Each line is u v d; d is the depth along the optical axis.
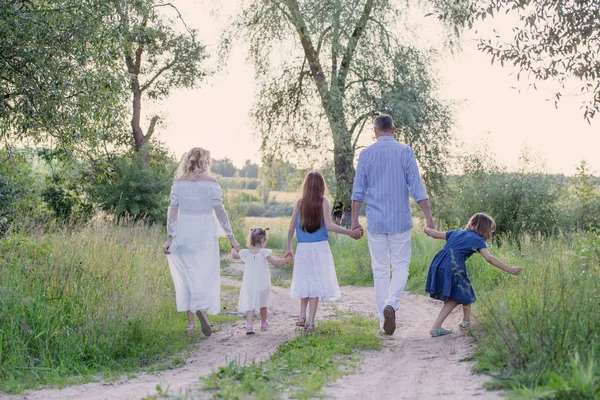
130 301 7.30
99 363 5.98
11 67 10.52
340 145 21.97
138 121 27.98
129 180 22.97
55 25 10.50
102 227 10.00
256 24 23.84
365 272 13.49
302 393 4.25
